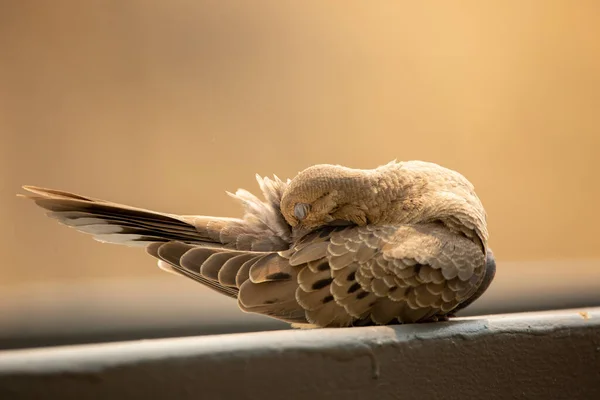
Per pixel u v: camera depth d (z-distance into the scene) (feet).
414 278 15.76
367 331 14.10
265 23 39.86
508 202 45.39
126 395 12.23
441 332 14.42
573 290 34.40
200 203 39.09
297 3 40.32
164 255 17.44
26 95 37.14
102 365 12.08
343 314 15.92
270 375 13.14
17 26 36.83
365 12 41.50
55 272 37.11
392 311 15.96
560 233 46.14
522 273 36.76
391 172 17.94
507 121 44.65
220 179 39.37
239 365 12.91
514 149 45.03
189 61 38.86
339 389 13.62
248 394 13.01
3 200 36.91
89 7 37.50
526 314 15.92
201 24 38.91
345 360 13.62
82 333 28.81
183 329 29.37
